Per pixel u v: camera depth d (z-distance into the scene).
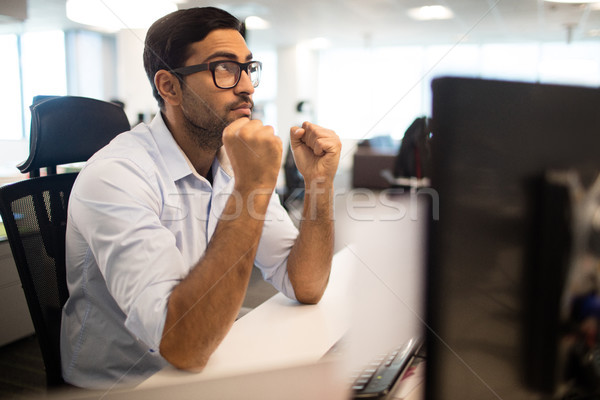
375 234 0.49
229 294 0.52
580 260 0.27
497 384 0.28
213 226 0.76
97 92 4.71
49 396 0.67
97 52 4.80
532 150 0.26
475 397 0.28
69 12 1.90
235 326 0.62
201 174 0.81
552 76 0.27
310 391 0.41
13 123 3.56
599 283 0.27
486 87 0.25
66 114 0.81
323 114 6.80
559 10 4.47
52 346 0.68
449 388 0.29
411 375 0.38
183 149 0.77
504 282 0.27
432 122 0.26
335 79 7.09
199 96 0.72
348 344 0.47
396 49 6.58
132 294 0.57
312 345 0.55
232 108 0.72
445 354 0.28
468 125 0.26
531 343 0.28
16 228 0.67
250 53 0.74
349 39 6.41
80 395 0.65
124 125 0.90
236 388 0.44
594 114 0.26
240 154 0.55
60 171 0.85
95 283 0.69
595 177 0.26
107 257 0.60
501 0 4.31
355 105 6.16
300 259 0.70
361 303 0.50
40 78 3.96
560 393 0.28
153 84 0.75
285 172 1.98
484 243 0.27
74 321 0.70
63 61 4.47
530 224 0.27
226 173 0.81
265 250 0.74
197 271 0.54
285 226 0.76
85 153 0.84
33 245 0.69
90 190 0.64
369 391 0.39
